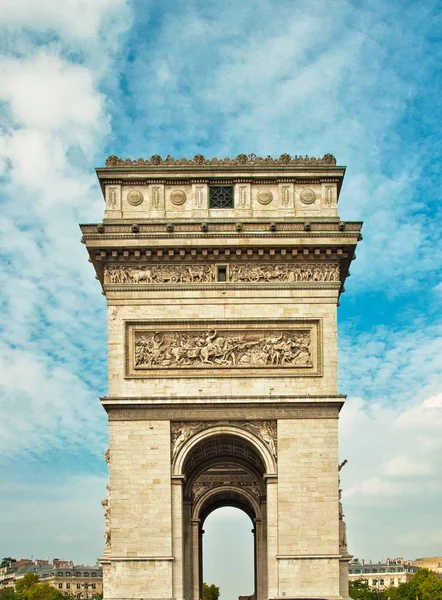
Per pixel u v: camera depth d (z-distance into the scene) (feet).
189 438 274.16
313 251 283.38
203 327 280.51
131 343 279.49
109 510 276.62
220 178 290.97
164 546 265.95
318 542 266.36
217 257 284.20
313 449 271.90
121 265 284.41
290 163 292.61
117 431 273.33
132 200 289.94
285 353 278.46
